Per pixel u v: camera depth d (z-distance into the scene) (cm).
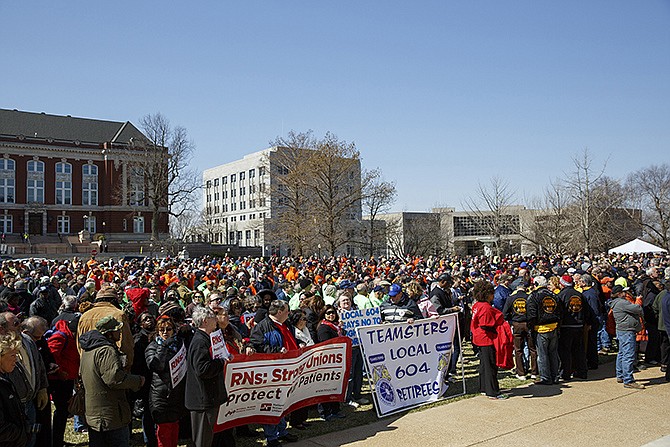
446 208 9675
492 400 928
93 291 1175
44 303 1214
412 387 912
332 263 2961
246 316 995
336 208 5084
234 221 11888
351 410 912
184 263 3086
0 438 480
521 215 7169
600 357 1305
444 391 955
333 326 871
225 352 648
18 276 1850
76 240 7325
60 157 7838
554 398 934
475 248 9362
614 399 923
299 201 5216
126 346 686
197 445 618
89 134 8338
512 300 1126
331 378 840
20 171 7581
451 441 729
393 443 729
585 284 1293
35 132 7956
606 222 5475
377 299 1154
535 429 770
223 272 2234
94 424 598
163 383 650
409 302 1014
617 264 2519
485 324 948
